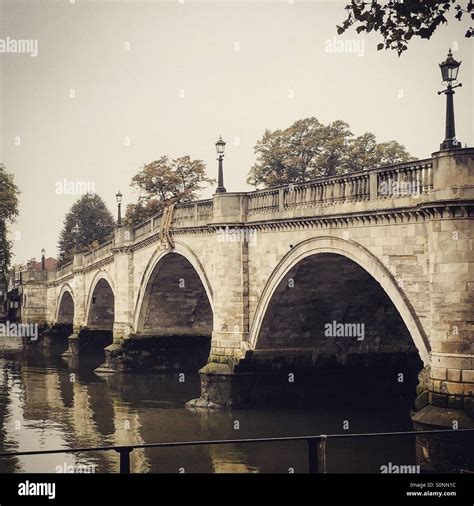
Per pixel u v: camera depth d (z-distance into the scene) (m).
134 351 57.09
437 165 23.36
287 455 28.52
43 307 105.25
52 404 42.88
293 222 32.94
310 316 36.91
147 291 55.00
